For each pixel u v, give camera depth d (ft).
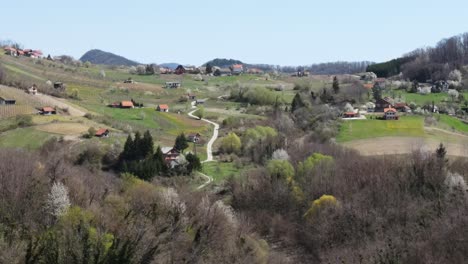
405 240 249.96
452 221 255.09
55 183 229.66
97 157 387.96
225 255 236.84
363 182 332.39
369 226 277.44
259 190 339.16
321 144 440.86
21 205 212.84
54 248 190.60
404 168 346.54
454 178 315.37
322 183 338.95
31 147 400.47
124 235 212.84
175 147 439.63
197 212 257.34
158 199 254.27
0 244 184.85
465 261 223.51
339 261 254.06
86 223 207.82
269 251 269.64
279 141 451.12
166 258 214.28
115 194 256.93
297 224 306.76
